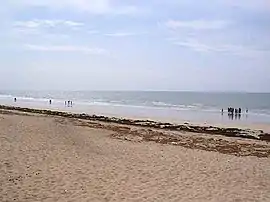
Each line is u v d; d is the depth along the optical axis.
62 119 27.23
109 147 14.30
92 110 47.81
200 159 12.88
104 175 9.67
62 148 12.80
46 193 7.80
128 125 26.77
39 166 10.00
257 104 73.69
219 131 24.70
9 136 14.10
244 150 16.12
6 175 8.84
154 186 8.93
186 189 8.84
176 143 17.20
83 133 17.91
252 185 9.63
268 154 15.22
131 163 11.45
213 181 9.81
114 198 7.77
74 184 8.61
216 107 60.69
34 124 19.14
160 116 39.44
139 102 75.12
